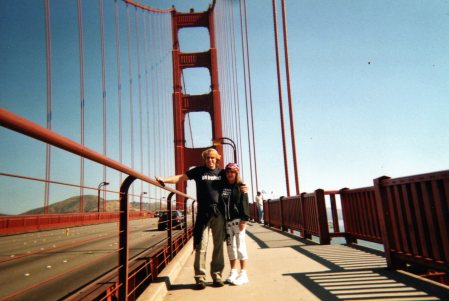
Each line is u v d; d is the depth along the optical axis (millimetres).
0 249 7633
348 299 2268
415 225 2791
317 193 5539
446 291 2371
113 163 1714
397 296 2283
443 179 2363
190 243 5715
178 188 38438
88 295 1868
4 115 910
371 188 4332
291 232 8172
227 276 3234
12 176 1077
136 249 5398
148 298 2164
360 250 4621
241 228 2961
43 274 4207
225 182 2992
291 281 2869
